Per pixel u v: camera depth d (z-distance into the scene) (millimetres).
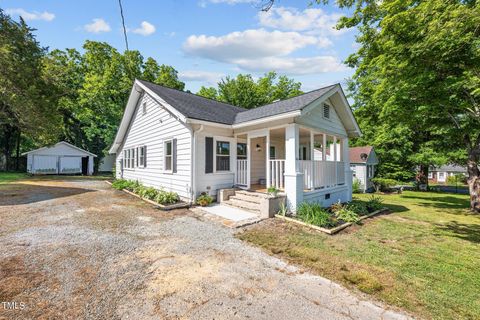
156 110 10234
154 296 2598
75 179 17734
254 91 25922
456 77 5379
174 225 5480
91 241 4262
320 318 2297
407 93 6359
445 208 9859
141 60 23078
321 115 8180
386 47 5699
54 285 2764
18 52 13570
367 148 18469
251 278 3076
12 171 23656
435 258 3990
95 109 22484
